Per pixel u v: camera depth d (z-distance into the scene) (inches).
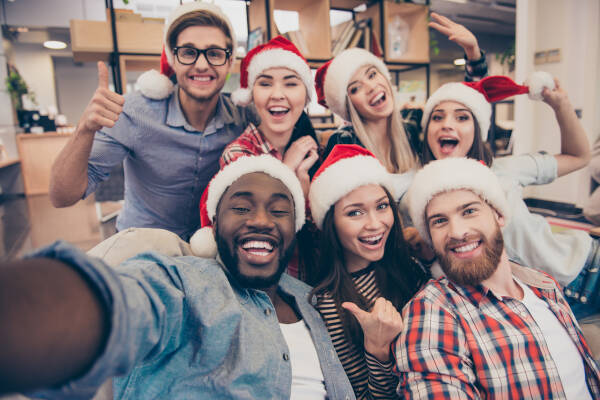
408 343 36.5
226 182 39.8
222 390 31.5
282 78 55.8
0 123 260.1
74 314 14.6
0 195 249.4
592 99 148.8
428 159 62.9
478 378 36.1
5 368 12.7
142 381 32.2
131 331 17.5
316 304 45.2
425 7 150.7
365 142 62.3
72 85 363.9
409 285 49.5
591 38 147.3
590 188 149.6
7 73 266.1
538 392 35.7
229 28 56.8
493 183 41.8
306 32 146.2
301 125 62.9
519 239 58.4
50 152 270.8
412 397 34.8
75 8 277.6
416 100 168.9
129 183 65.1
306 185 54.4
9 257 137.2
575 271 57.9
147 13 194.2
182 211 64.0
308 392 37.8
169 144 58.6
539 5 161.0
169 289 28.3
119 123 56.1
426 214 43.1
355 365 43.5
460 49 268.2
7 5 266.1
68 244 16.5
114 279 16.8
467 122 58.9
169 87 58.5
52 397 16.2
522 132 166.2
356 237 45.8
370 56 63.5
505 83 62.0
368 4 149.8
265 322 37.7
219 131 61.3
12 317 12.9
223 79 57.2
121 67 118.3
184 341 31.9
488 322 37.9
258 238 36.5
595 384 40.2
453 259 40.4
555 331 40.3
